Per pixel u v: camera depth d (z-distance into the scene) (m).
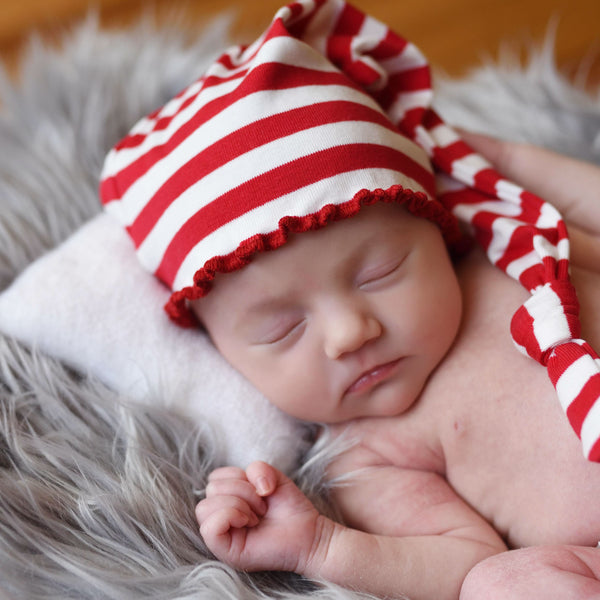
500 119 1.37
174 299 0.92
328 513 0.94
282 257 0.85
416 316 0.89
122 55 1.37
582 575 0.77
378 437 0.97
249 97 0.89
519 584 0.77
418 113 1.06
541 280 0.91
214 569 0.82
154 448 0.94
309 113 0.89
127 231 1.01
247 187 0.86
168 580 0.82
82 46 1.38
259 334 0.90
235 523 0.83
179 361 0.99
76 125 1.27
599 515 0.84
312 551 0.85
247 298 0.88
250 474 0.86
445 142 1.06
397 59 1.06
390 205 0.88
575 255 1.02
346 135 0.88
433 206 0.90
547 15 1.86
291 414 0.96
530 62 1.54
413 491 0.94
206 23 1.66
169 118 1.02
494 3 1.90
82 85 1.31
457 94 1.44
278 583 0.87
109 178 1.04
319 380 0.90
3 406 0.92
